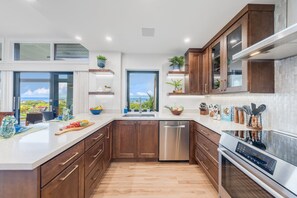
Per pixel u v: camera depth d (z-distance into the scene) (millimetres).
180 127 3225
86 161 1801
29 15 2963
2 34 3816
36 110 4164
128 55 3965
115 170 2920
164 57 3990
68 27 2562
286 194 942
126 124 3285
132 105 4113
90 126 2150
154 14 2162
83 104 3936
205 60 3348
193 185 2424
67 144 1331
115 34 2824
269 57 1802
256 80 1936
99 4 1940
